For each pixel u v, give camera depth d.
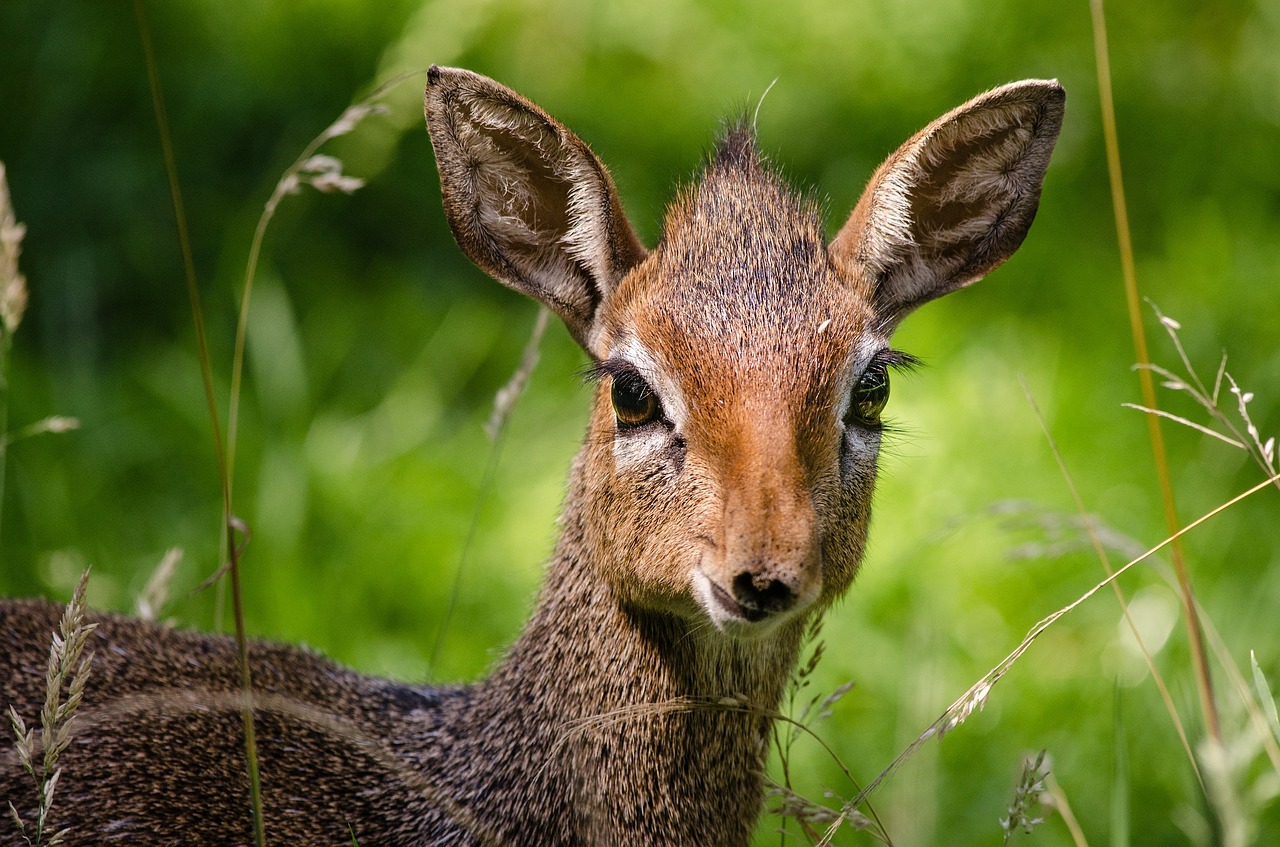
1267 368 12.95
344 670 8.42
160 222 14.05
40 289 13.38
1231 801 6.55
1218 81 16.91
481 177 7.42
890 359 7.07
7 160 14.01
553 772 7.27
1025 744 10.06
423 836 7.52
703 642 7.11
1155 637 10.48
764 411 6.55
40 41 14.63
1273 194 15.88
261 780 7.64
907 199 7.41
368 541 11.42
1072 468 12.37
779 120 16.19
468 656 10.84
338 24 15.65
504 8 16.58
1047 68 16.70
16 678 7.77
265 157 14.76
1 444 8.84
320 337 13.33
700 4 17.03
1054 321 14.23
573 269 7.54
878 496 12.11
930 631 10.20
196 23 15.46
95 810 7.43
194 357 12.70
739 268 6.96
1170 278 14.50
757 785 7.47
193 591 6.67
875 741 10.01
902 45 16.89
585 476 7.31
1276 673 9.83
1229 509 11.84
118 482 11.80
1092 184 15.96
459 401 13.44
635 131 16.02
